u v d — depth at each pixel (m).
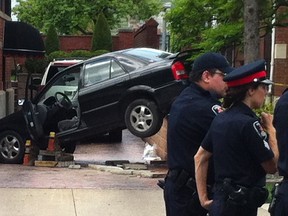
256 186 4.38
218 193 4.43
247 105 4.45
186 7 13.36
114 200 8.85
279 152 4.45
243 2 11.53
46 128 12.67
